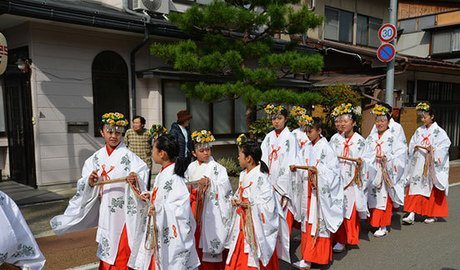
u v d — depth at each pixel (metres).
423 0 18.75
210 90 7.66
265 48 8.16
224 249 4.07
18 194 7.18
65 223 3.63
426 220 6.52
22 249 2.41
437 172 6.38
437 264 4.61
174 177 3.40
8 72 7.32
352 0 14.95
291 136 4.91
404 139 6.00
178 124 6.91
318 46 12.90
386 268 4.51
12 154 8.51
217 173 4.03
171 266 3.31
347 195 5.08
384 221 5.70
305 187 4.70
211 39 8.02
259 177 3.78
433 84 13.49
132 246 3.54
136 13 8.63
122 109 8.65
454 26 16.30
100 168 3.67
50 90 7.57
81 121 8.01
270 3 8.34
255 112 10.90
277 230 3.83
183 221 3.33
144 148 6.64
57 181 7.75
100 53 8.25
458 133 14.47
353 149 5.21
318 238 4.41
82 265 4.36
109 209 3.61
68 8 7.02
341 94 10.27
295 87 11.16
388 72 8.96
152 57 9.06
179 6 10.10
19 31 7.54
